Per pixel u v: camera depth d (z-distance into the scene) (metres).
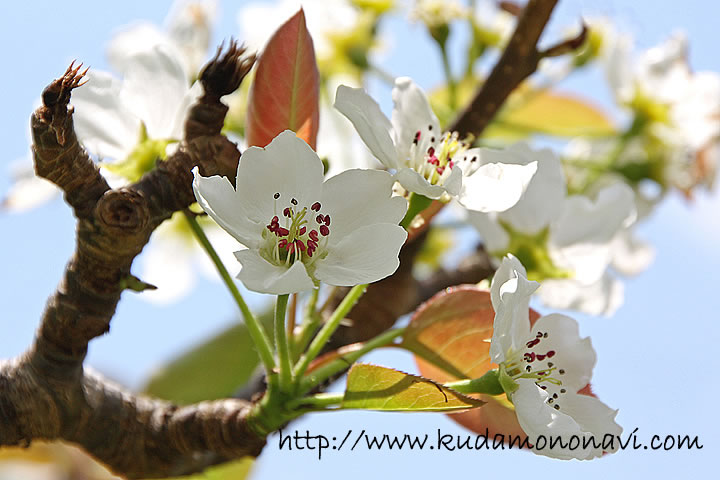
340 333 0.45
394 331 0.42
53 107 0.37
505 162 0.41
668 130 0.59
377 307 0.46
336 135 0.53
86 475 0.49
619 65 0.60
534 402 0.39
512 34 0.45
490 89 0.45
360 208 0.39
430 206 0.40
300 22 0.40
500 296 0.39
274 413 0.40
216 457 0.42
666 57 0.60
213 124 0.39
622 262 0.56
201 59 0.52
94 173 0.38
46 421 0.40
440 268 0.50
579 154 0.60
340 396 0.39
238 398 0.45
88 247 0.38
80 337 0.39
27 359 0.40
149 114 0.42
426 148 0.41
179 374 0.52
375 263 0.38
